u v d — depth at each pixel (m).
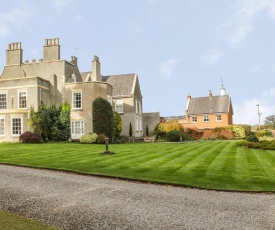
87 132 31.48
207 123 56.75
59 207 7.57
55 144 26.17
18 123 29.84
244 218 6.77
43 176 11.35
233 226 6.28
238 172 11.95
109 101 33.31
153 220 6.63
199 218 6.75
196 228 6.18
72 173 12.14
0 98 31.11
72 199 8.24
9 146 23.61
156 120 46.56
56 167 13.09
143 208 7.45
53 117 31.50
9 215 7.03
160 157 16.55
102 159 15.67
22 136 27.89
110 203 7.87
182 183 10.06
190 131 45.19
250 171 12.17
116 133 34.34
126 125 40.09
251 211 7.27
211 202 8.01
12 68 35.28
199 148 22.42
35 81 30.16
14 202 7.99
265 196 8.69
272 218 6.77
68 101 32.50
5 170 12.51
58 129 31.45
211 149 21.55
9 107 30.75
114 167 13.18
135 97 41.53
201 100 59.47
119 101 40.59
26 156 16.86
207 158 16.12
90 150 20.44
